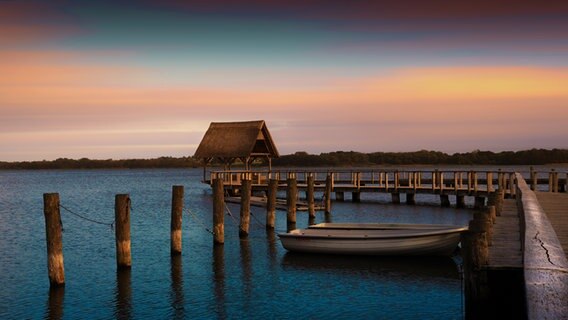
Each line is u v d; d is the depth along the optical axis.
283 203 41.84
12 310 15.41
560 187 43.38
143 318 14.60
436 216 34.81
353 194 45.69
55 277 17.25
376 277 18.05
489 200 21.78
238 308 15.31
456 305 14.96
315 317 14.37
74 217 39.88
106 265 21.02
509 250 12.73
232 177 54.97
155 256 22.45
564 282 6.09
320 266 19.81
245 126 54.28
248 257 21.80
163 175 185.00
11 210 46.97
